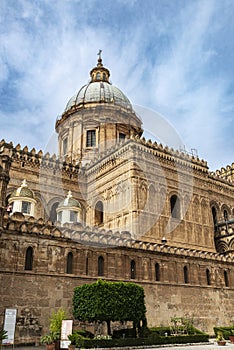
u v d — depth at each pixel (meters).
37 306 28.95
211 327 38.84
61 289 30.66
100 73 76.19
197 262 41.00
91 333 28.23
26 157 50.94
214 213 61.19
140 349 26.09
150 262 37.06
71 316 30.27
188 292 38.56
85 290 28.69
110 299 27.75
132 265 36.03
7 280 28.31
